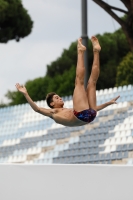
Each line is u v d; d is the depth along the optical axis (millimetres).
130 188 34156
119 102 63125
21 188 34000
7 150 70188
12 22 98375
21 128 71812
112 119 62000
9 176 34125
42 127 69125
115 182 34219
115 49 110812
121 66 97562
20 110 74938
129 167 34375
